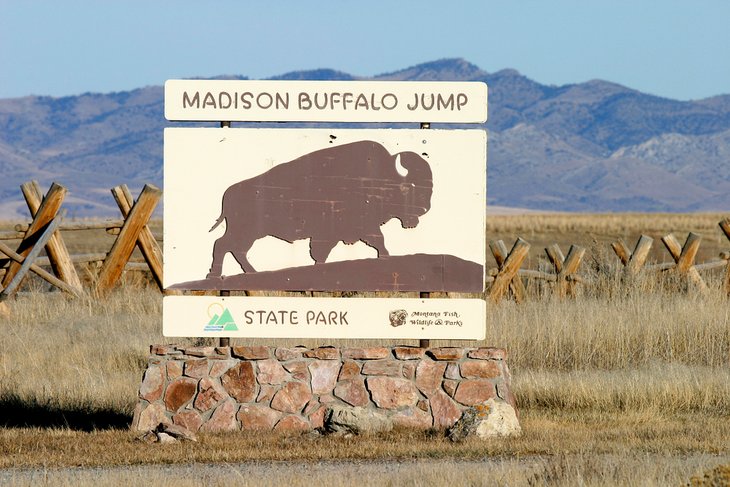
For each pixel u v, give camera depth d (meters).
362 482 32.88
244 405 44.03
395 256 44.69
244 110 44.84
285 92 44.88
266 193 44.81
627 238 191.12
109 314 71.19
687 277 77.25
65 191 74.88
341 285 44.69
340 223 44.78
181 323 44.50
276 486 32.50
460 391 43.97
